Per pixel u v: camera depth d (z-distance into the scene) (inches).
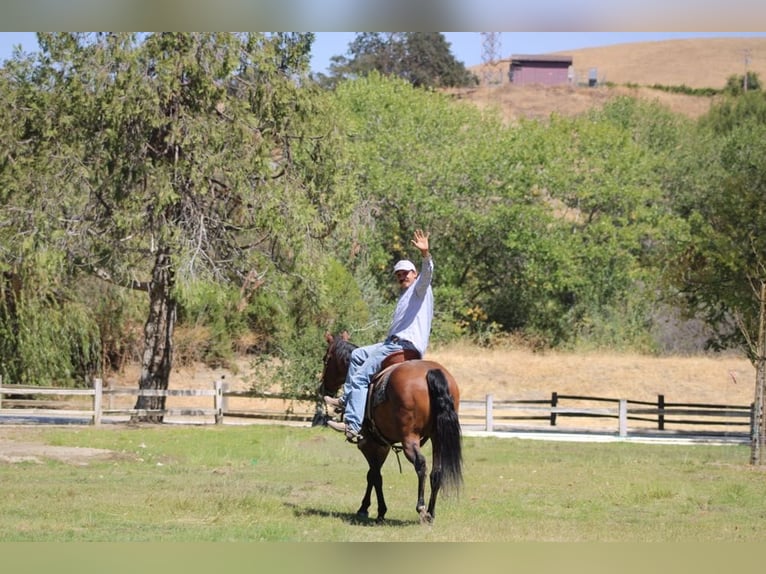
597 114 2952.8
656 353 1884.8
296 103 1152.8
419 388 463.5
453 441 454.6
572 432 1171.3
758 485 711.1
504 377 1648.6
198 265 1114.1
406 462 812.0
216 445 894.4
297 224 1136.8
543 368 1679.4
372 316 1305.4
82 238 1117.7
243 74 1144.2
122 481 644.1
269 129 1145.4
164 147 1127.6
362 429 496.1
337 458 831.7
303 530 470.6
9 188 1096.2
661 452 952.9
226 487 625.0
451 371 1653.5
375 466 511.5
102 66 1079.0
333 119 1182.9
